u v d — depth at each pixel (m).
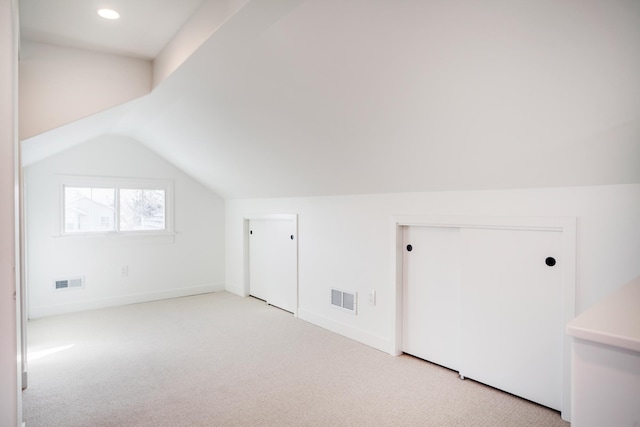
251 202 4.86
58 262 4.22
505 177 2.25
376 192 3.16
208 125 3.38
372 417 2.11
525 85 1.63
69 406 2.24
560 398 2.14
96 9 2.11
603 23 1.28
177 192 5.06
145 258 4.81
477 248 2.52
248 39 1.98
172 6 2.07
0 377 1.11
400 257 3.03
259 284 4.89
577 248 2.05
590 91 1.53
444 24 1.50
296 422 2.07
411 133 2.24
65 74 2.66
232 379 2.60
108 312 4.29
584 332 0.68
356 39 1.75
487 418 2.09
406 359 2.94
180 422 2.07
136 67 2.89
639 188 1.83
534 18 1.35
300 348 3.18
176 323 3.88
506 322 2.38
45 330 3.65
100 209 4.52
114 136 4.57
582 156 1.85
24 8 2.09
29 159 3.50
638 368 0.63
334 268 3.61
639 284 1.10
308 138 2.81
